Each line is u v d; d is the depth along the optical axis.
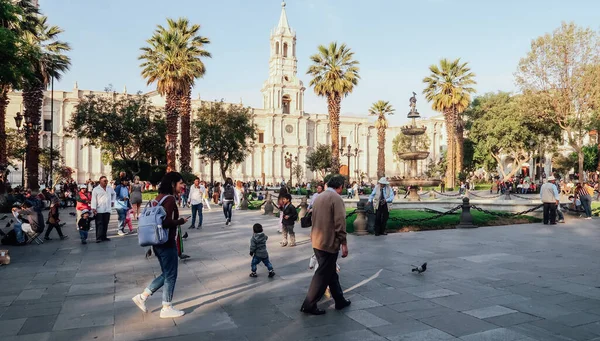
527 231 13.02
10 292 6.20
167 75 29.67
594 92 28.25
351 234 12.26
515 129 41.44
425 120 83.88
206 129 38.50
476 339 4.24
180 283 6.69
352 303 5.52
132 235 12.66
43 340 4.30
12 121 60.44
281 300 5.71
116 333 4.49
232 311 5.24
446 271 7.38
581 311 5.11
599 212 18.55
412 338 4.28
